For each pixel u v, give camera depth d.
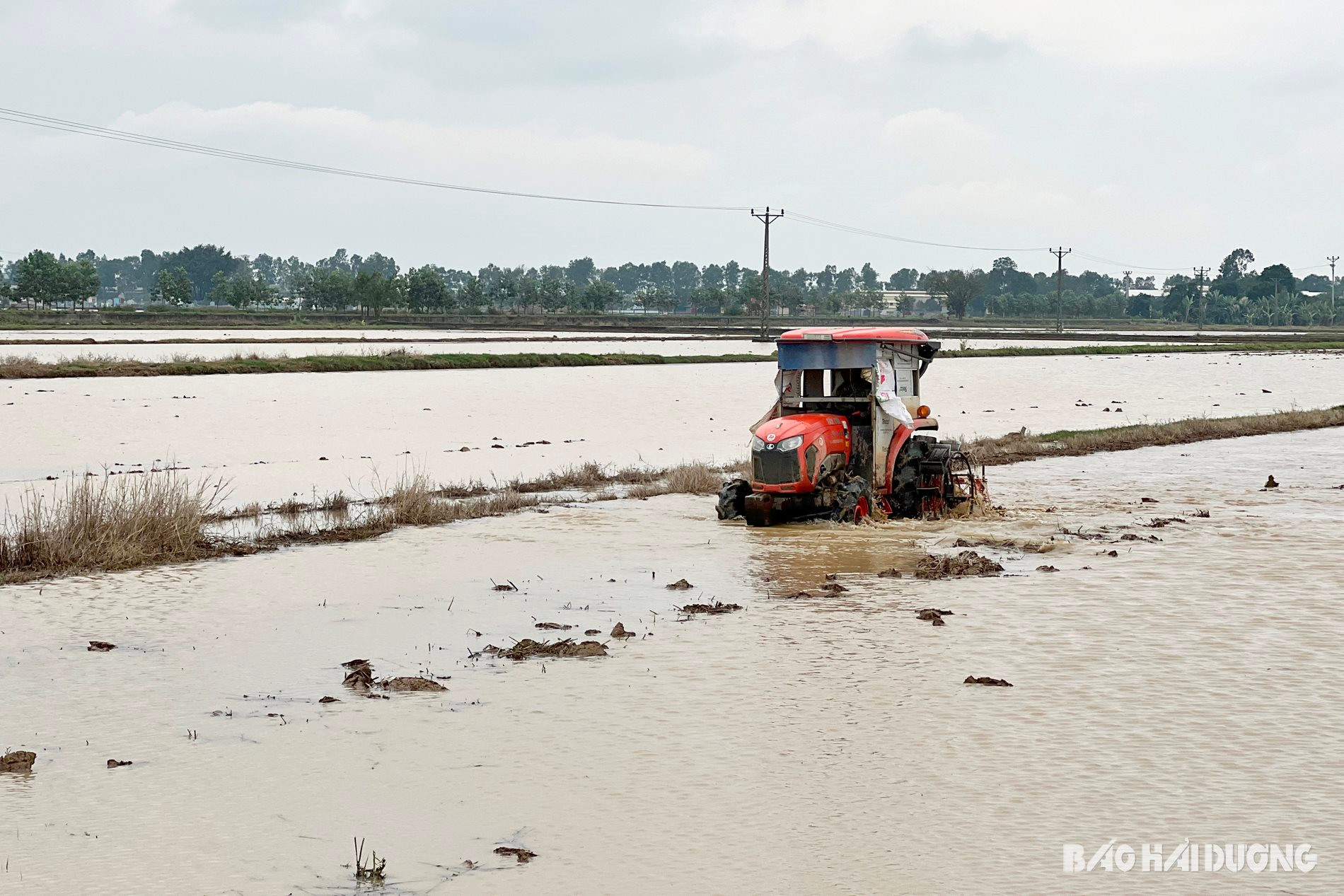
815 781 8.98
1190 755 9.39
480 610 14.66
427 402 46.50
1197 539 19.08
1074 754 9.45
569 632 13.55
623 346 92.25
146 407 41.97
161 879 7.56
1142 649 12.47
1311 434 37.69
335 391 50.28
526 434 36.78
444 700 11.04
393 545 19.05
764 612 14.32
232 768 9.41
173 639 13.34
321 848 7.98
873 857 7.71
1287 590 15.23
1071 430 38.62
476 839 8.09
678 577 16.48
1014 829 8.11
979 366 75.44
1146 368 73.50
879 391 21.03
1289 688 11.10
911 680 11.45
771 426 20.58
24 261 197.38
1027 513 21.98
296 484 25.81
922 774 9.07
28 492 23.69
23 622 14.14
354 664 12.21
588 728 10.21
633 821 8.31
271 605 14.94
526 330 126.12
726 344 96.56
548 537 19.64
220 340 89.56
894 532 19.97
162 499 18.98
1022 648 12.54
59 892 7.39
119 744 9.98
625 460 30.58
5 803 8.77
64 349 72.75
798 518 21.02
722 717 10.43
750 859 7.70
